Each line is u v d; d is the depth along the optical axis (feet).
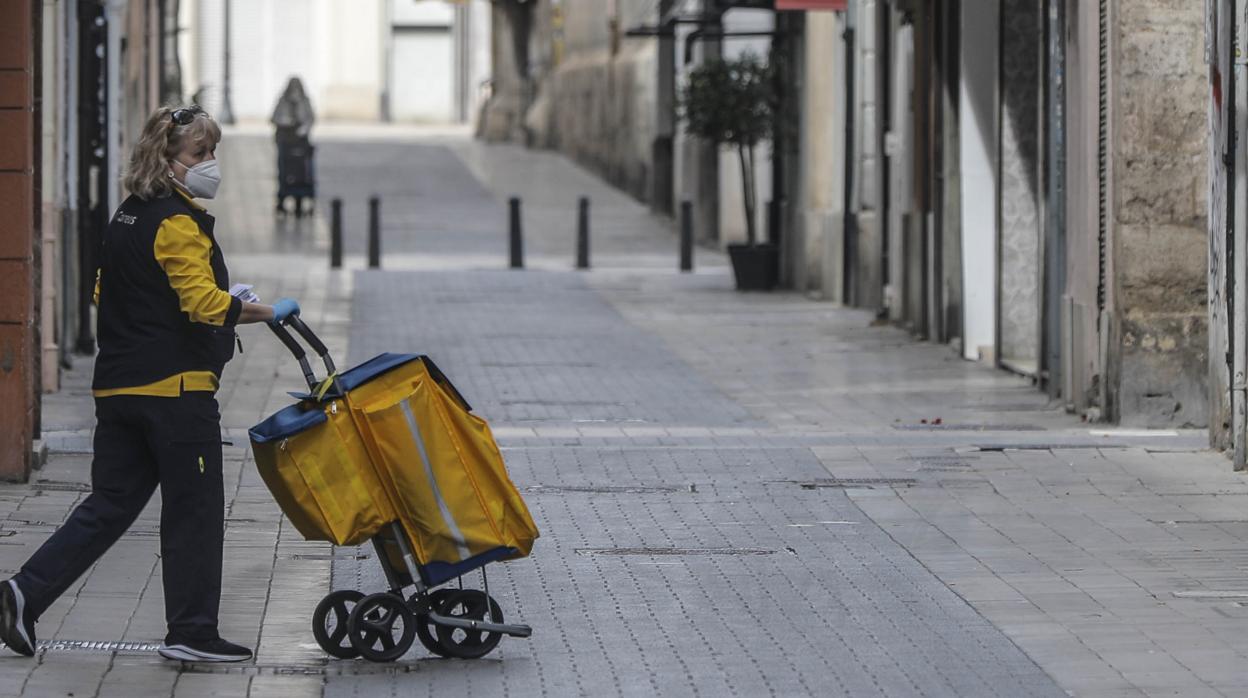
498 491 48.91
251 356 117.60
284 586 57.98
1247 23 78.95
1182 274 91.61
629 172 280.51
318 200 267.18
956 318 129.18
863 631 53.01
